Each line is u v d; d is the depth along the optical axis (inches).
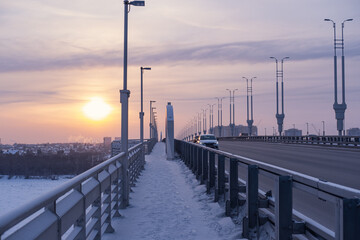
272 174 267.0
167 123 1391.5
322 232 202.2
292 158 1058.7
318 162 924.6
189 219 418.3
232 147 1876.2
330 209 389.4
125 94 534.3
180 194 593.6
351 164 865.5
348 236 163.9
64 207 194.4
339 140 1732.3
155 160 1375.5
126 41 580.4
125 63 568.1
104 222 352.2
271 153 1300.4
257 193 313.4
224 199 460.1
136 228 384.5
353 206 163.9
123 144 514.0
